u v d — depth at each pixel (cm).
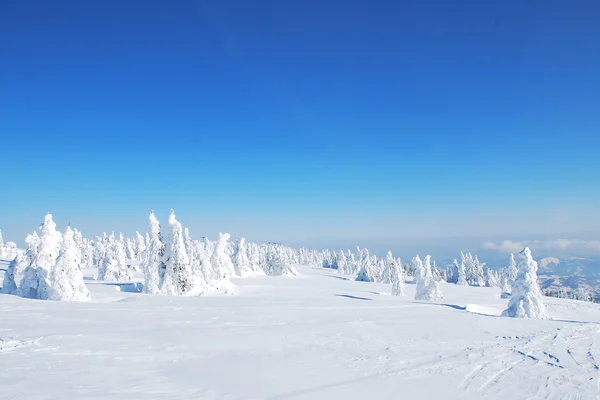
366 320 2231
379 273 10162
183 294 3506
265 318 2166
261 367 1236
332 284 6956
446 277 12162
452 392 1071
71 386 928
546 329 2073
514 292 2806
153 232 3634
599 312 4006
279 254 9469
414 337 1806
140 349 1343
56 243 2881
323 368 1262
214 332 1716
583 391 1096
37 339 1352
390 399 1003
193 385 1019
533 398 1041
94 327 1644
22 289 2667
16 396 839
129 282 4975
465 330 2009
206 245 5944
